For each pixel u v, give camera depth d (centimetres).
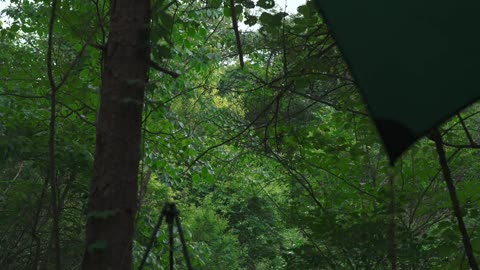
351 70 194
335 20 197
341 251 594
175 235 864
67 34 671
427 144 636
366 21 195
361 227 563
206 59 857
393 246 555
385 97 190
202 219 1655
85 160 757
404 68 190
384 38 193
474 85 186
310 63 541
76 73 682
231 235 1681
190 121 934
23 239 781
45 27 822
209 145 944
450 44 190
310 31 582
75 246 730
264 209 1506
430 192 610
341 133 723
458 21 191
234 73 656
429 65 190
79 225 766
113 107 401
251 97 637
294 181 709
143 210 843
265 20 530
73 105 733
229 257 1608
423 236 589
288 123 640
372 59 192
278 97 562
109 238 385
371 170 662
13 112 750
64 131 768
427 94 188
